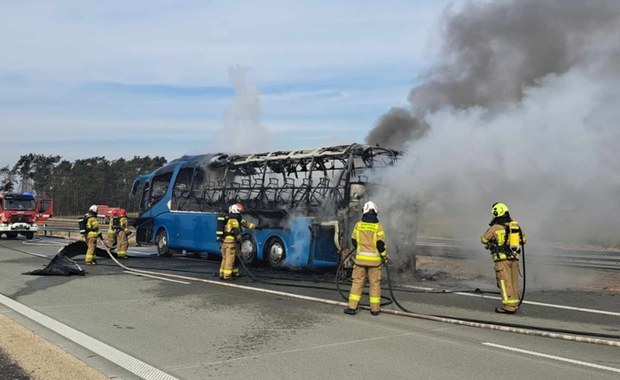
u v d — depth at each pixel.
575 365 5.12
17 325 6.46
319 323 6.99
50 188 91.56
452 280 11.39
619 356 5.46
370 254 7.58
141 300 8.66
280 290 9.79
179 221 16.11
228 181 14.72
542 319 7.30
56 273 11.70
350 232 11.30
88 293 9.31
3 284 10.33
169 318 7.25
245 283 10.73
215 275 11.97
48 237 30.47
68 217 80.88
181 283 10.65
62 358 5.08
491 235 7.92
